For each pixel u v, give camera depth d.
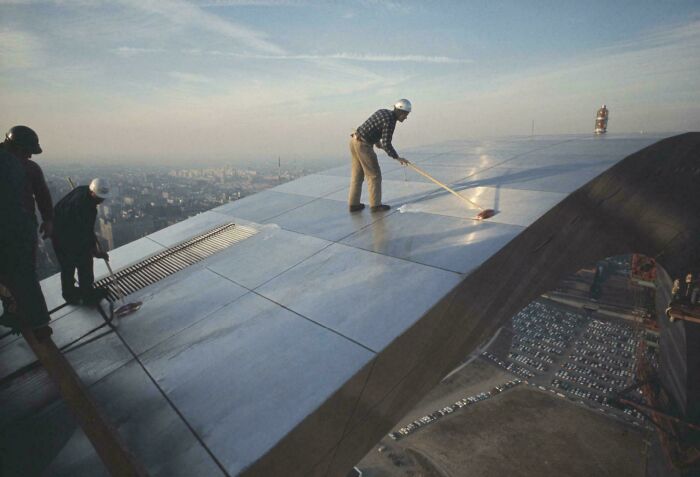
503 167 9.09
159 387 3.41
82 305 5.41
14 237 2.82
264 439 2.65
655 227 12.06
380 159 13.37
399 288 4.24
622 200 9.33
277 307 4.43
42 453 2.74
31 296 2.99
